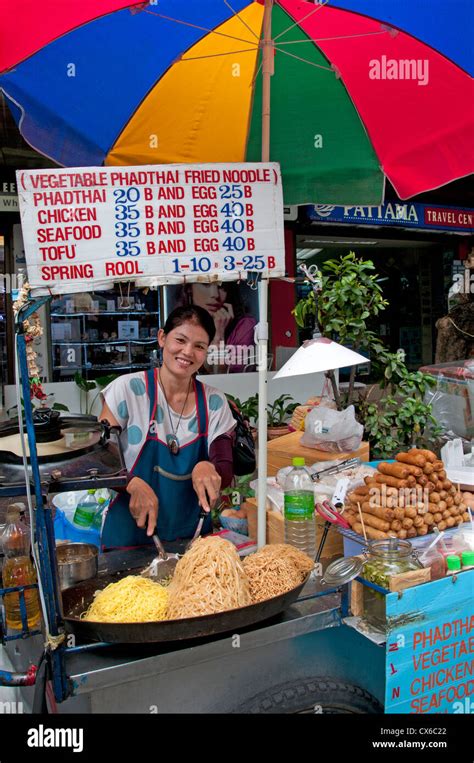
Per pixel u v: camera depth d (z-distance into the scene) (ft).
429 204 24.41
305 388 18.52
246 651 5.51
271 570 5.15
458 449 8.48
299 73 8.13
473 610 5.76
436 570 5.66
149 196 5.33
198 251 5.49
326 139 8.64
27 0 6.05
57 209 5.10
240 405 15.20
